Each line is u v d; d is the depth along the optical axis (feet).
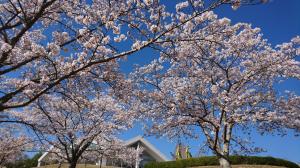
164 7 28.37
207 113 44.75
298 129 47.32
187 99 45.34
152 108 47.14
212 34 31.89
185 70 47.34
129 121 57.36
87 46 26.86
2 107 26.66
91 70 33.35
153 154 123.03
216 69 48.11
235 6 25.40
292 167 103.14
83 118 57.47
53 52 26.91
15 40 29.19
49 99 49.70
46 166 116.16
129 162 77.66
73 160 55.67
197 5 27.09
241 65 47.85
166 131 49.52
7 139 61.52
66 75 26.40
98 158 76.43
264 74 48.03
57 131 47.44
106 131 58.90
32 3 35.14
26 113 54.70
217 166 98.58
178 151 121.60
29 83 28.43
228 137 47.09
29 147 60.85
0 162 70.38
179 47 44.47
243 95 45.09
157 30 27.07
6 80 36.88
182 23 26.94
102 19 28.12
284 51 47.11
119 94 35.29
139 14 29.53
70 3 34.22
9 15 37.76
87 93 36.83
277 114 47.62
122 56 26.43
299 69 46.91
